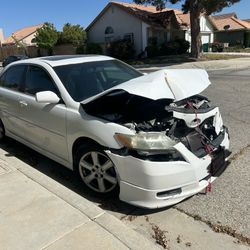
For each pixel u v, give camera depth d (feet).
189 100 13.02
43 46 122.01
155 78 11.57
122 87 11.15
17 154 17.63
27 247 9.28
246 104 27.61
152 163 10.55
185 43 108.88
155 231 10.57
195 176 11.03
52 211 10.91
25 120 15.76
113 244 9.30
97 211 10.85
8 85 17.61
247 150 16.78
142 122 11.69
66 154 13.55
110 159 11.44
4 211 11.01
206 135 12.59
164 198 10.78
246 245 9.77
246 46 150.41
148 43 106.11
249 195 12.43
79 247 9.21
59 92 13.76
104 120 11.80
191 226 10.75
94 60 16.14
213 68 66.33
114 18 111.34
